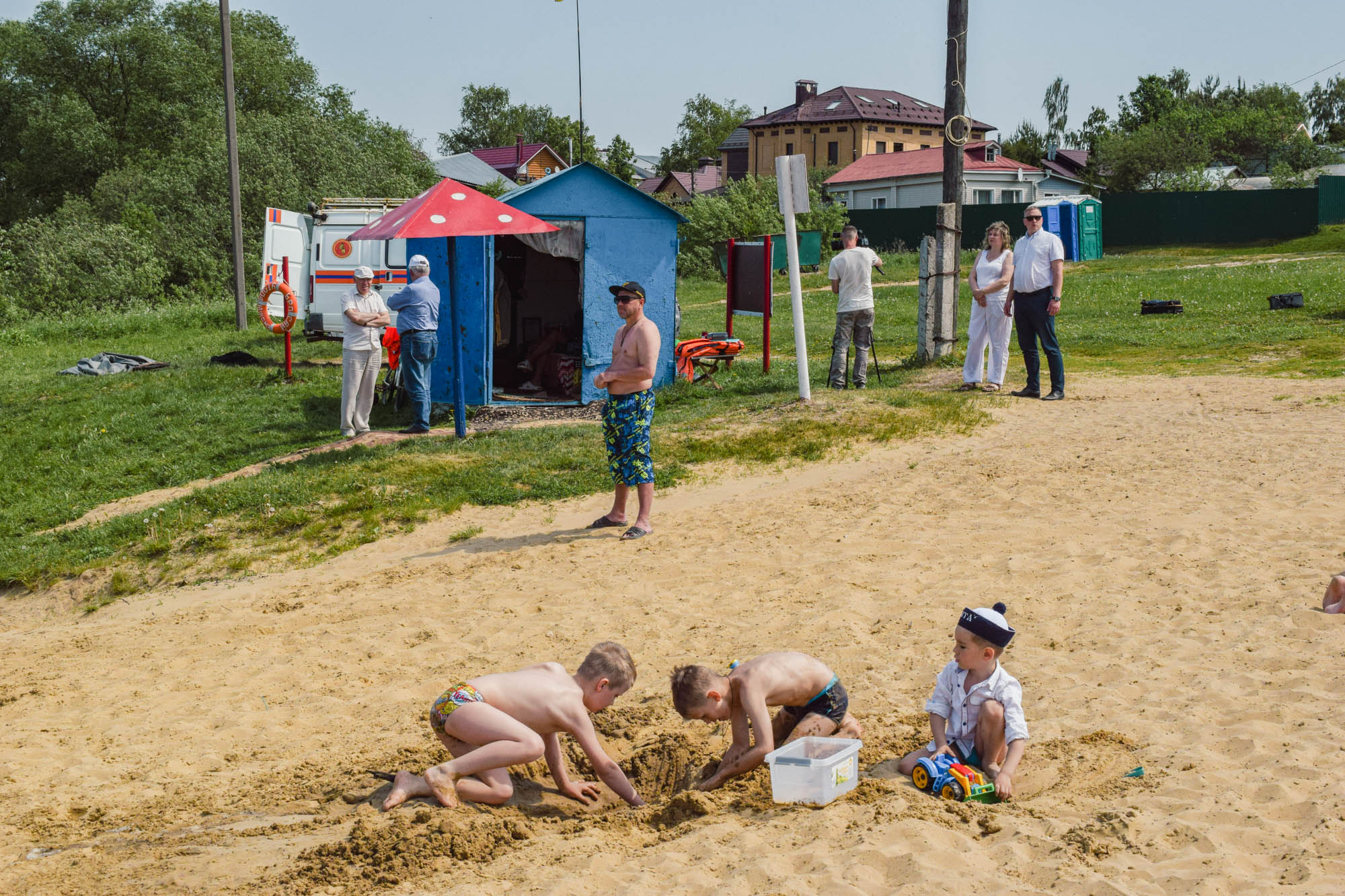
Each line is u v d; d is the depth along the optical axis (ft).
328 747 17.78
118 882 12.95
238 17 182.91
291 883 12.51
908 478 32.32
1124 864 11.29
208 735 18.94
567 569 27.04
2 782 17.28
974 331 44.14
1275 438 33.27
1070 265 129.18
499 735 14.53
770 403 42.57
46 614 30.01
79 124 166.09
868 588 23.34
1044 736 15.24
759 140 257.96
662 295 49.03
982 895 10.76
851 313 46.14
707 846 12.64
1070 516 27.32
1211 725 14.92
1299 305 69.26
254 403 50.08
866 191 198.39
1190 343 58.44
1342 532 23.58
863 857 11.64
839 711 15.81
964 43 51.65
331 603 26.58
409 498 33.73
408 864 12.69
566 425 42.78
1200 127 247.50
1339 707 14.98
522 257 55.77
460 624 23.86
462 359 47.83
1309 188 134.72
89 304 111.14
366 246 63.82
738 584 24.66
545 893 11.60
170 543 32.30
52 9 174.40
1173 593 20.94
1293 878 10.66
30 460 43.91
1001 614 13.93
